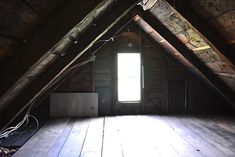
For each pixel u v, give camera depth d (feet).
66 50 9.78
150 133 14.33
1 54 5.29
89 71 20.43
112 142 12.60
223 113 20.75
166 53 20.77
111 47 20.67
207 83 19.25
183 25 12.17
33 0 4.37
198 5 9.87
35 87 8.52
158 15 13.71
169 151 11.17
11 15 4.27
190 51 15.25
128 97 21.16
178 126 16.06
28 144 12.24
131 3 11.45
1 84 5.67
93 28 10.78
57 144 12.27
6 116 8.07
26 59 5.68
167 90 21.27
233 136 13.60
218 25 10.09
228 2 7.87
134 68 21.11
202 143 12.32
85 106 20.03
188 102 21.35
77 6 5.68
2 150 11.20
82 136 13.78
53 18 5.63
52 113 19.65
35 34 5.65
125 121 17.76
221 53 11.34
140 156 10.57
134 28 20.42
